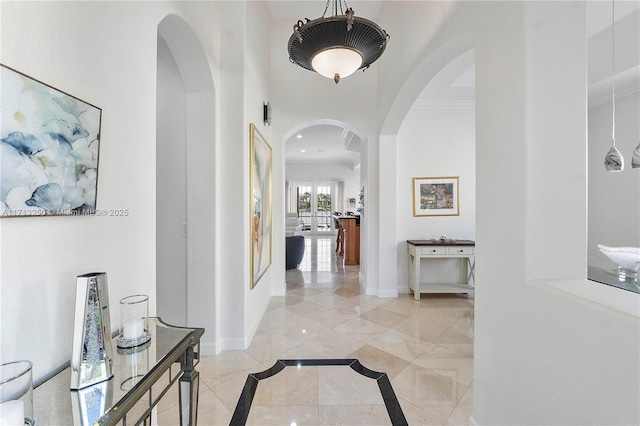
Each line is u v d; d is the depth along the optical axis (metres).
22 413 0.62
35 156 0.78
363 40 1.98
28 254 0.78
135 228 1.26
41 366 0.83
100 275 0.87
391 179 4.10
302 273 5.57
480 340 1.59
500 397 1.43
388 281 4.14
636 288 1.32
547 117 1.25
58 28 0.86
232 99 2.59
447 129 4.31
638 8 2.42
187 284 2.51
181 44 2.11
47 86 0.82
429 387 2.08
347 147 6.77
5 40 0.71
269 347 2.65
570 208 1.25
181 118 2.59
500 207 1.42
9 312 0.74
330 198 11.62
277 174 4.15
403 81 2.79
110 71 1.09
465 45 1.99
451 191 4.31
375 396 1.98
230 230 2.62
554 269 1.25
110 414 0.73
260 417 1.78
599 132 3.73
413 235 4.35
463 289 4.03
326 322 3.23
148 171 1.36
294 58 2.22
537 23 1.25
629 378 0.85
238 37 2.58
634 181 3.38
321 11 3.82
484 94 1.54
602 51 2.87
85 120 0.96
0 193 0.70
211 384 2.10
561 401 1.08
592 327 0.96
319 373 2.25
